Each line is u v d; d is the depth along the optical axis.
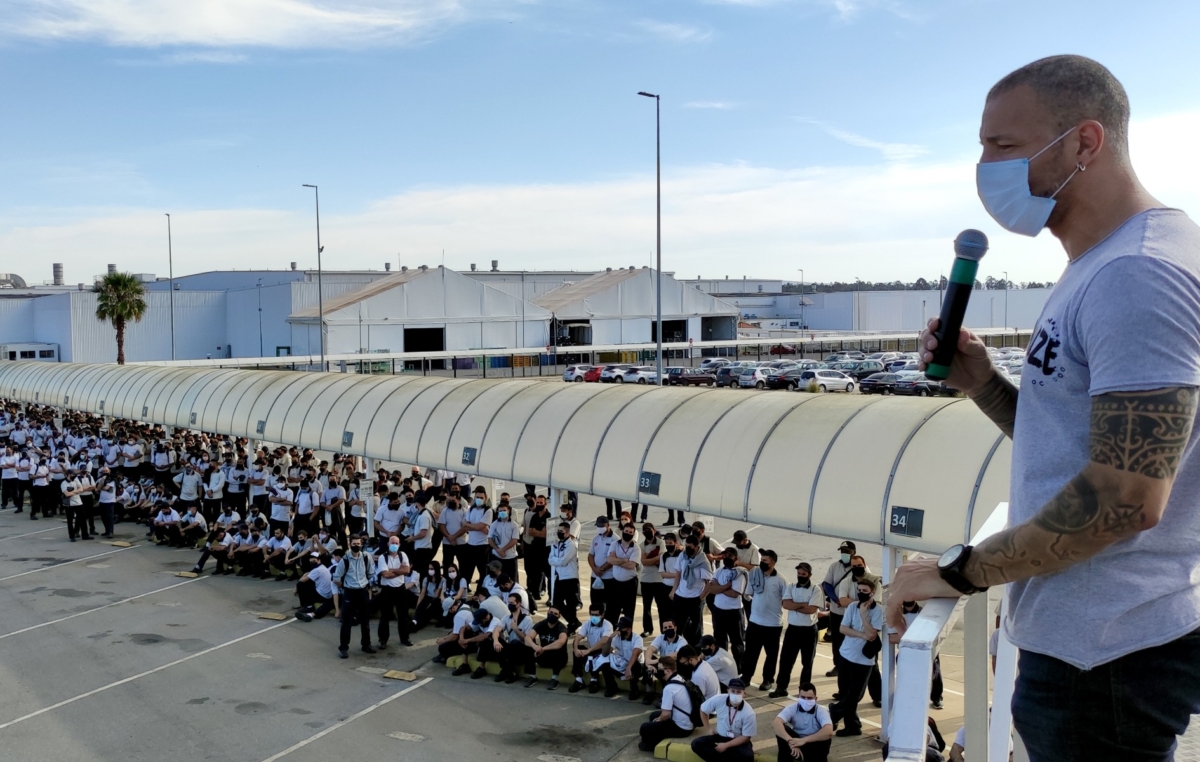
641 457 16.52
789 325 113.06
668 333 89.38
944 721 11.08
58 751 12.41
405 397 23.31
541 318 80.88
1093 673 1.81
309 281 87.69
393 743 12.44
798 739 10.82
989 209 2.07
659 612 15.92
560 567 16.53
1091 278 1.77
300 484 23.47
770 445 14.71
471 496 21.55
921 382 53.22
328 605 18.53
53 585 20.97
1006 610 2.07
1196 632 1.80
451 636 15.60
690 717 12.05
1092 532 1.65
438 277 75.81
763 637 13.70
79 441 31.97
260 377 30.12
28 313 83.19
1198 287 1.63
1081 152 1.90
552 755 11.94
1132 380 1.60
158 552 24.19
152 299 82.44
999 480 11.66
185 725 13.20
